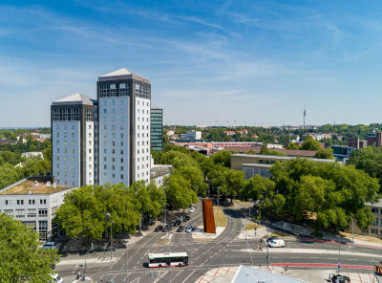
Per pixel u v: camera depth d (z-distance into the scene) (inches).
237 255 3398.1
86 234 3368.6
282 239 3846.0
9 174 5329.7
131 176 4554.6
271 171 5251.0
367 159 6028.5
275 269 3016.7
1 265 1966.0
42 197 3850.9
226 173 5821.9
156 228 4404.5
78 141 4675.2
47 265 2230.6
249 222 4672.7
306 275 2871.6
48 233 3843.5
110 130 4672.7
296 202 4121.6
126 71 4618.6
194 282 2753.4
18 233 2364.7
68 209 3400.6
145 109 4837.6
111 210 3540.8
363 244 3730.3
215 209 5482.3
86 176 4783.5
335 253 3444.9
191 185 5438.0
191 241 3868.1
